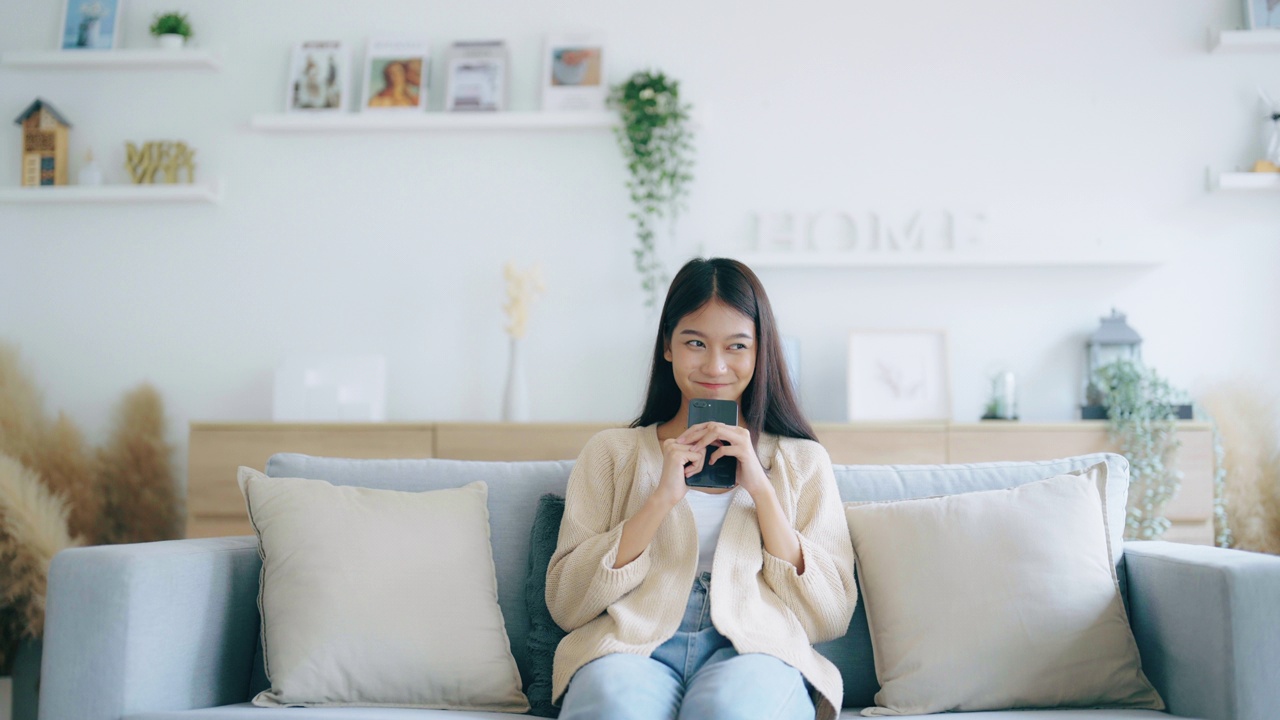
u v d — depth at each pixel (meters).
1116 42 3.21
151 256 3.34
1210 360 3.16
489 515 1.74
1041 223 3.21
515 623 1.67
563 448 2.85
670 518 1.54
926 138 3.25
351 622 1.49
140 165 3.30
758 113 3.28
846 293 3.24
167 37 3.28
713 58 3.28
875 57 3.27
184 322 3.33
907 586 1.54
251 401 3.30
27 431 3.11
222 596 1.56
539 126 3.23
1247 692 1.34
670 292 1.69
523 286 3.16
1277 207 3.16
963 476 1.76
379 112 3.24
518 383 3.13
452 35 3.32
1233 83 3.18
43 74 3.35
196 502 2.87
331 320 3.32
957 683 1.46
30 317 3.33
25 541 2.79
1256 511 2.89
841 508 1.61
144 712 1.36
